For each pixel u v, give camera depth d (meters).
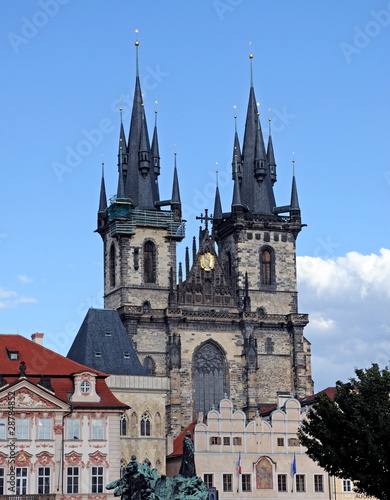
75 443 140.12
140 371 169.75
